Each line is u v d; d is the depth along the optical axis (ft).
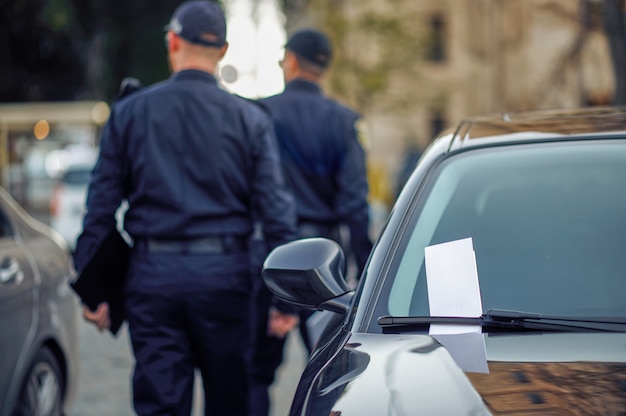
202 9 16.33
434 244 10.82
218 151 15.93
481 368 8.64
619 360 8.64
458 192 11.42
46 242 20.15
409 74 142.92
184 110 15.99
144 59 175.11
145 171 15.90
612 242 10.57
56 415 19.39
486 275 10.40
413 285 10.42
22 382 17.69
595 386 8.11
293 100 20.71
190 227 15.69
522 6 125.59
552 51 117.60
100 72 173.17
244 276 15.98
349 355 9.47
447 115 160.76
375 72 138.10
